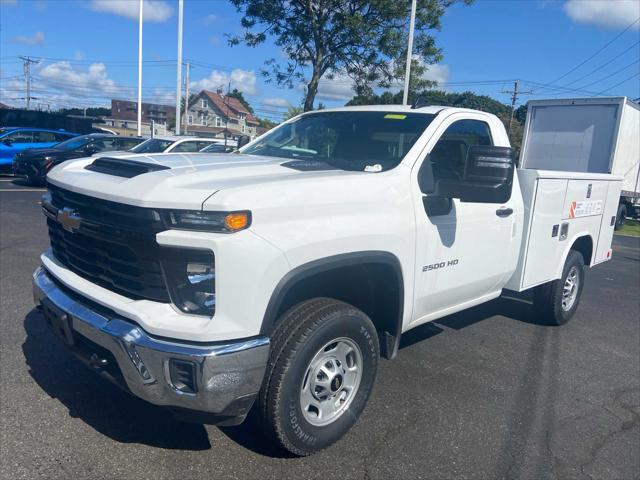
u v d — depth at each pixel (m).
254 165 3.47
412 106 4.50
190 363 2.66
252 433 3.56
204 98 72.81
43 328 5.03
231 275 2.68
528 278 5.19
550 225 5.32
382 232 3.40
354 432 3.67
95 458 3.18
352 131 4.29
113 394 3.92
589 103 15.52
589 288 8.91
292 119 4.97
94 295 3.00
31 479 2.95
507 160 3.49
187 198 2.68
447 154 4.25
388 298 3.74
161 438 3.43
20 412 3.60
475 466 3.39
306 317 3.10
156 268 2.78
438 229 3.93
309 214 3.01
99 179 3.12
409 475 3.24
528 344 5.67
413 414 3.97
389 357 3.88
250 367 2.77
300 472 3.20
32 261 7.43
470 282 4.43
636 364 5.38
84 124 28.69
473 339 5.70
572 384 4.75
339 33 16.27
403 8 16.34
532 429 3.89
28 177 16.30
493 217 4.51
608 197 6.45
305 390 3.19
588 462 3.53
